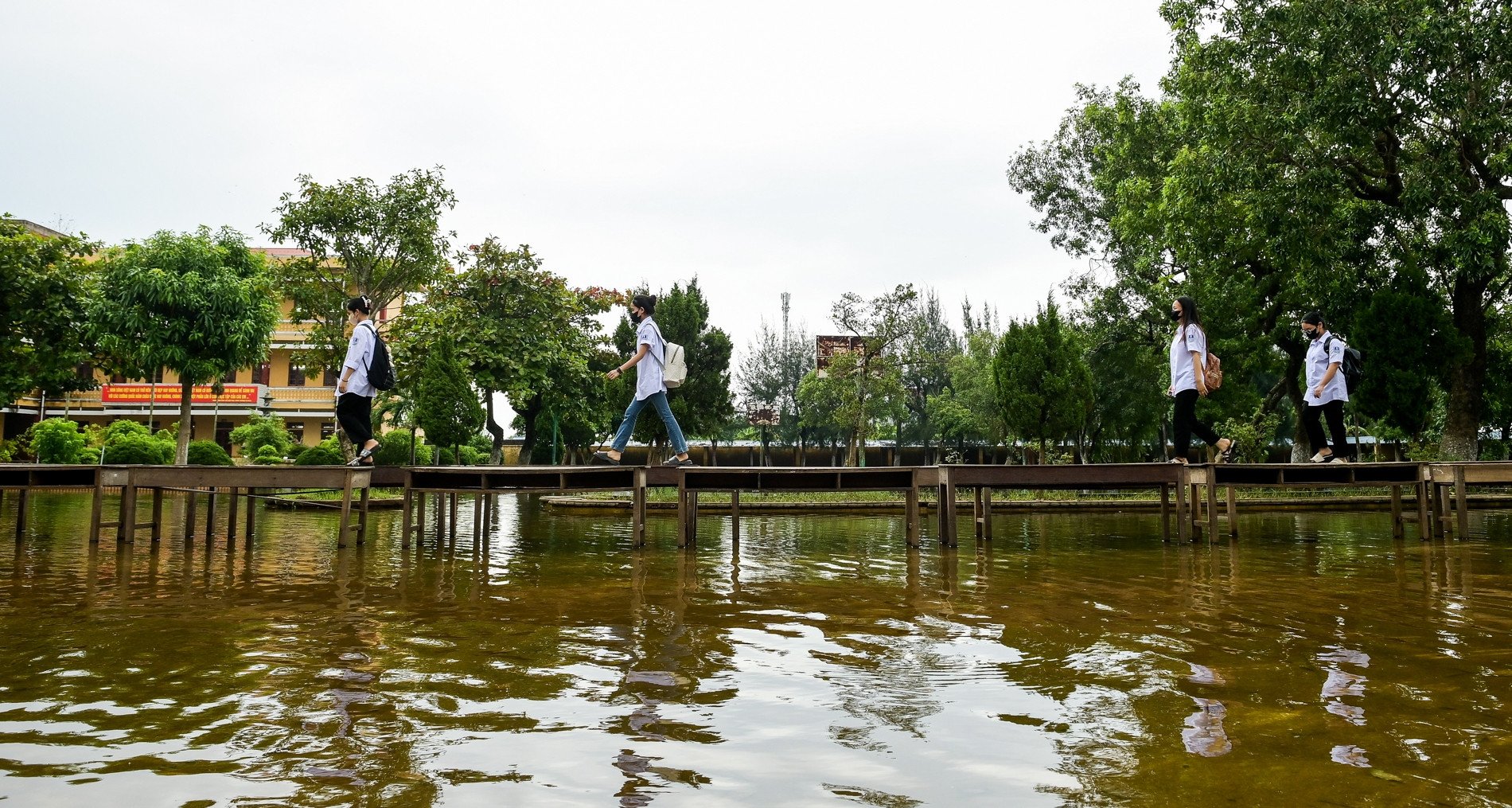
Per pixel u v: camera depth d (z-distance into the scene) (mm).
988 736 2445
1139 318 20672
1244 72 12961
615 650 3543
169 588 5238
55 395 19141
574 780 2111
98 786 2059
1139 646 3578
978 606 4613
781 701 2791
